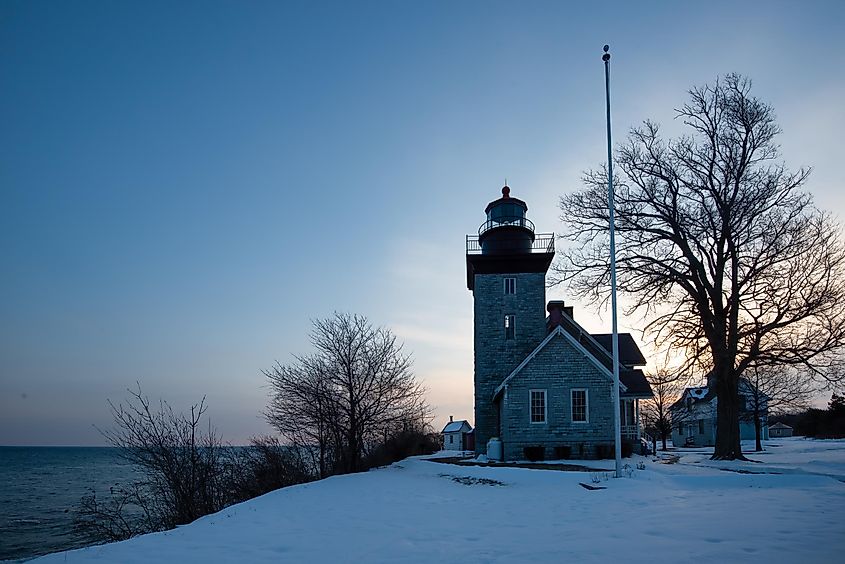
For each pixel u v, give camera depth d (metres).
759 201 29.39
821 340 27.61
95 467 103.62
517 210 37.78
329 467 31.88
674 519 10.94
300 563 9.28
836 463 25.50
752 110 30.48
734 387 29.66
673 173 31.42
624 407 33.62
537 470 21.42
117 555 10.20
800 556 7.57
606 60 21.84
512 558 8.60
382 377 33.22
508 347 35.78
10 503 46.38
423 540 10.77
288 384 31.66
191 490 24.50
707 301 30.25
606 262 32.19
